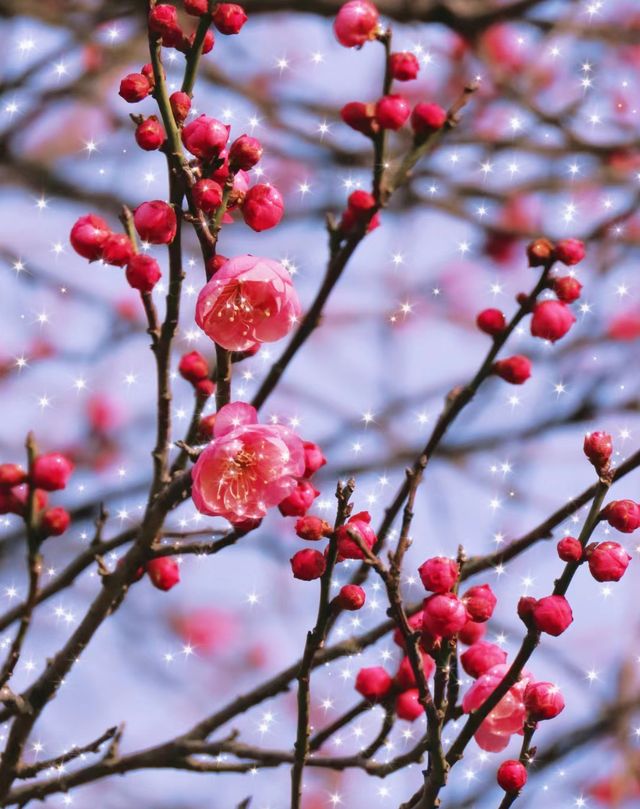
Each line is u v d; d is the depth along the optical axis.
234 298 0.98
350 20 0.97
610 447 0.98
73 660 1.01
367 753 1.05
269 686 1.07
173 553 1.01
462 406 1.03
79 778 1.06
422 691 0.97
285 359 1.08
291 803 0.99
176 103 0.99
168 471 1.02
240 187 1.01
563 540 0.98
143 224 0.98
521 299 1.02
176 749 1.07
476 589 1.00
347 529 0.97
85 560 1.05
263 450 0.97
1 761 1.02
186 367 1.03
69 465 0.98
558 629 0.97
